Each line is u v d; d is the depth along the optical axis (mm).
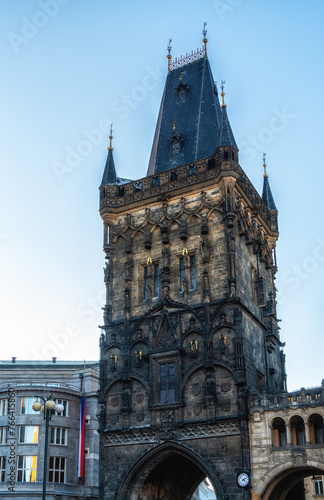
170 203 60281
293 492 57750
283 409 48312
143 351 55875
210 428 50250
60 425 78000
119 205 63000
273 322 60250
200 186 58656
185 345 53844
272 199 69688
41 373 89562
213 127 65625
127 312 57969
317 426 47906
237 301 52531
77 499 74562
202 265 56188
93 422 80750
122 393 55219
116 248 61875
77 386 87000
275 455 47594
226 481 48375
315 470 51469
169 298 56219
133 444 53469
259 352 56219
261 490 47094
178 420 51688
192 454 50188
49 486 72875
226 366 51062
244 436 48562
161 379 54031
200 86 68875
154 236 60094
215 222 56812
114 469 53625
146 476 53562
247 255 58562
